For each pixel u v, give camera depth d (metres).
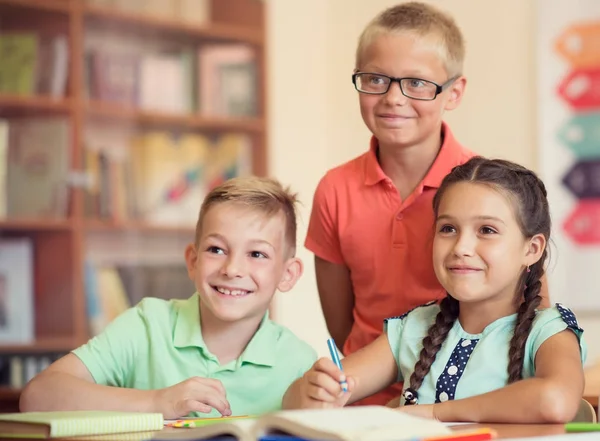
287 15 4.09
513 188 1.54
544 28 3.61
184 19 3.83
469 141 3.74
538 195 1.59
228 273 1.69
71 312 3.60
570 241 3.60
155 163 3.83
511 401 1.33
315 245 2.12
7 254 3.62
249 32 3.97
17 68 3.61
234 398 1.73
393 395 2.01
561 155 3.60
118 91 3.74
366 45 1.94
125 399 1.56
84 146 3.65
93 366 1.73
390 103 1.89
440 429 1.03
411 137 1.90
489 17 3.69
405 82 1.89
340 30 4.13
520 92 3.64
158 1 3.79
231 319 1.70
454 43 1.96
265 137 3.98
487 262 1.51
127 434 1.25
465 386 1.51
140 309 1.83
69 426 1.23
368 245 2.01
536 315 1.53
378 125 1.92
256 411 1.73
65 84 3.63
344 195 2.05
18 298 3.61
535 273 1.58
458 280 1.52
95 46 3.70
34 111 3.61
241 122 3.96
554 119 3.60
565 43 3.59
